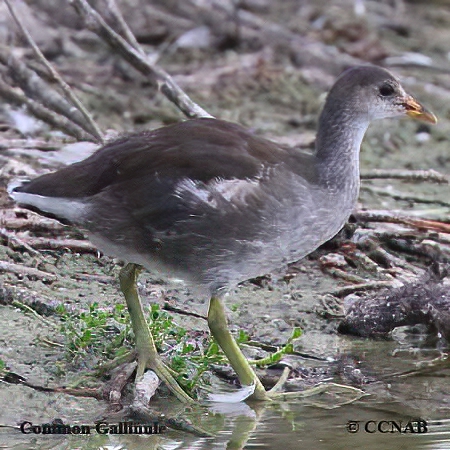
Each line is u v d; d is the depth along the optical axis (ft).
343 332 37.91
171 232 31.89
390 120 57.41
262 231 32.07
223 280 32.91
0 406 30.99
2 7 59.06
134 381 32.55
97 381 32.63
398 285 39.93
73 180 32.19
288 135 54.03
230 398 32.94
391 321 37.76
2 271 38.14
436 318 37.45
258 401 32.99
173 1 64.44
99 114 54.19
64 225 41.57
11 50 53.78
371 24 67.77
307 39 64.54
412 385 34.40
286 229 32.37
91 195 31.99
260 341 36.58
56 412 31.01
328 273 41.75
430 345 37.63
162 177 31.58
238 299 39.42
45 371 32.83
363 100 34.42
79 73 57.72
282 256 32.99
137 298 33.55
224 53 63.00
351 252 42.60
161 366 32.81
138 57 46.57
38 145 48.16
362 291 40.14
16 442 29.43
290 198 32.17
